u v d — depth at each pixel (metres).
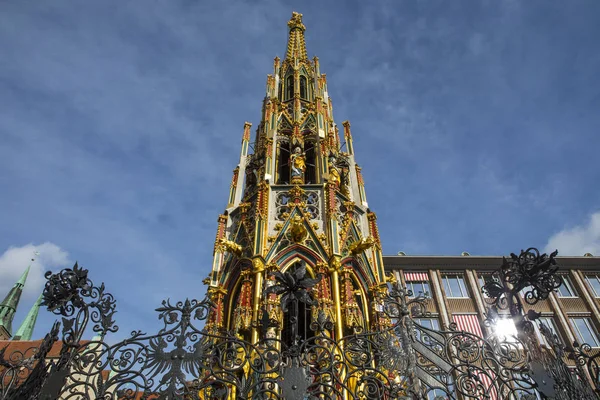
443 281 37.31
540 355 11.74
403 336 11.76
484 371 11.50
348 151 26.78
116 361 10.43
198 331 11.09
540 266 12.68
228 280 19.53
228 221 22.67
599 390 11.39
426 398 10.80
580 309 35.81
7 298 63.03
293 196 21.31
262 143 26.02
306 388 10.11
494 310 12.88
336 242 19.16
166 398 9.93
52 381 9.88
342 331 16.45
